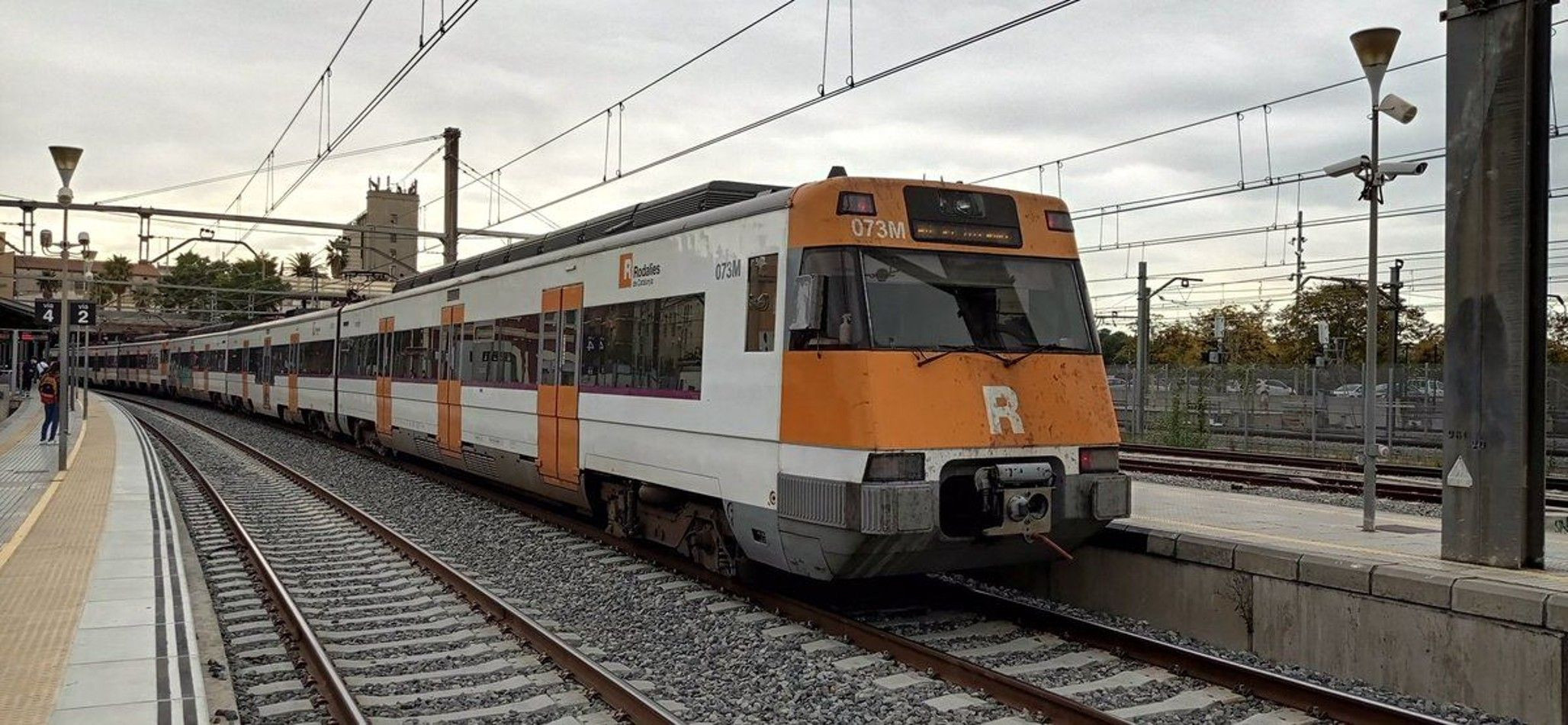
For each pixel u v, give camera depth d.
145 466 19.22
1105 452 8.57
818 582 10.05
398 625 8.74
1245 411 26.44
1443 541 8.20
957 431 7.86
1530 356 7.86
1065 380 8.51
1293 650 7.62
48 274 53.47
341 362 23.52
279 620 8.66
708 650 7.80
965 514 8.23
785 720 6.38
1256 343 50.62
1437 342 47.81
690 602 9.29
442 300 16.75
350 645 8.10
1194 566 8.37
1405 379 26.27
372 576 10.63
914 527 7.57
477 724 6.31
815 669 7.27
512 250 14.69
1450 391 8.18
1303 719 6.36
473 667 7.48
